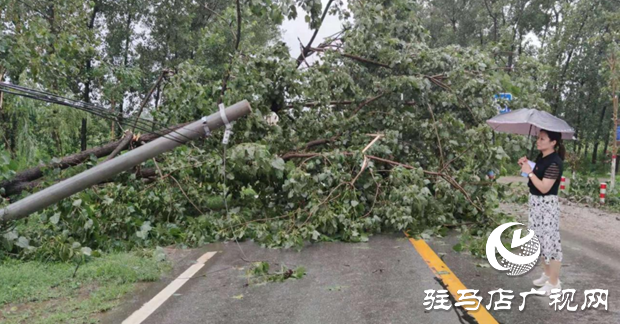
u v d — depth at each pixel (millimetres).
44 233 7125
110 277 5797
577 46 41031
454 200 8633
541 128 4926
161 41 28734
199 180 8859
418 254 6953
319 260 6738
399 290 5281
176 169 8742
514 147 9008
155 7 27641
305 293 5262
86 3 12312
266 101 9586
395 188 8258
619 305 4781
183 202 9133
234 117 6977
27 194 7684
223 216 8570
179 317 4547
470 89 9547
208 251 7398
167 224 8336
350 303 4891
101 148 8750
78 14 12070
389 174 8852
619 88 23172
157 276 5871
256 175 8773
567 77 42750
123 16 27328
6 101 13812
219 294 5266
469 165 8984
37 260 6527
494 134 9047
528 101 10453
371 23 9609
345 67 9969
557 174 4957
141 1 26422
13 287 5336
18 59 9383
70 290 5324
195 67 10195
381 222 8547
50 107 14844
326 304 4879
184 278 5898
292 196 8250
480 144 8781
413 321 4375
